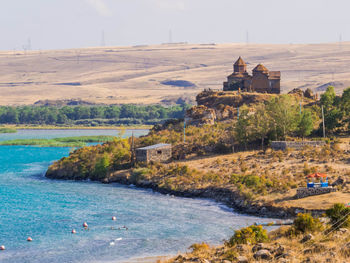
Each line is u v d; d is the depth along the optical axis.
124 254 126.12
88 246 133.25
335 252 86.00
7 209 175.00
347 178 173.38
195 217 161.00
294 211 153.62
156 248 130.25
